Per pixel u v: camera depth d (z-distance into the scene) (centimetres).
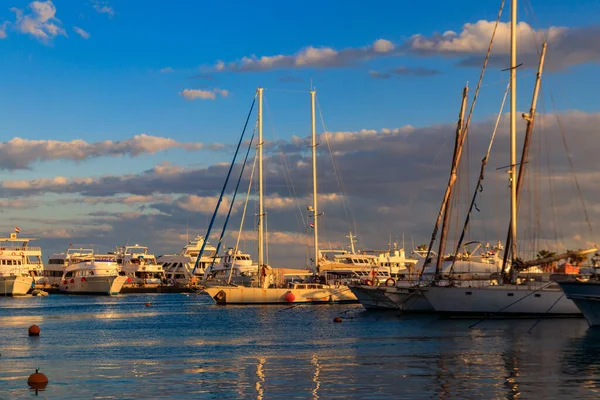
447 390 3139
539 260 6419
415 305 7456
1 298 14438
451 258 8712
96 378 3594
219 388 3275
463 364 3850
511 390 3130
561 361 3919
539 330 5484
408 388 3192
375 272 10688
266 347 4809
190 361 4175
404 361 3994
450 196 7331
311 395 3077
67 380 3541
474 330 5588
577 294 5384
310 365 3909
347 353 4391
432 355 4219
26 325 7200
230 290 9844
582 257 6275
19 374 3750
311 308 9188
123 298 14662
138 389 3281
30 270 15375
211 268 13338
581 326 5716
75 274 16438
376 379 3425
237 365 3969
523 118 6806
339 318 6856
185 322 7269
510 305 6347
